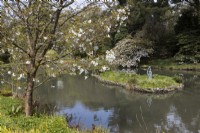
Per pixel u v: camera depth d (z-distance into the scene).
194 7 41.53
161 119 15.18
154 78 25.34
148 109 17.25
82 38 11.91
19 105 13.66
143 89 22.55
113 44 42.97
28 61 11.95
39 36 11.63
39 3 10.89
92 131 12.00
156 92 22.11
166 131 13.31
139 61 40.12
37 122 10.18
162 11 40.28
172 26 46.56
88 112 16.64
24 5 10.89
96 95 21.69
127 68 38.50
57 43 12.22
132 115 16.03
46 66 12.93
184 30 41.91
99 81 28.55
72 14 11.78
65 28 12.21
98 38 12.11
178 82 25.05
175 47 41.97
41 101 19.28
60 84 26.77
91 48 12.09
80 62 12.02
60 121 9.59
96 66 12.27
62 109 17.22
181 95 20.94
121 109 17.34
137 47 40.78
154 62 40.34
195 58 37.59
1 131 8.14
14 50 12.32
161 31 43.09
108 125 14.18
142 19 43.16
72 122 14.20
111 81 27.03
